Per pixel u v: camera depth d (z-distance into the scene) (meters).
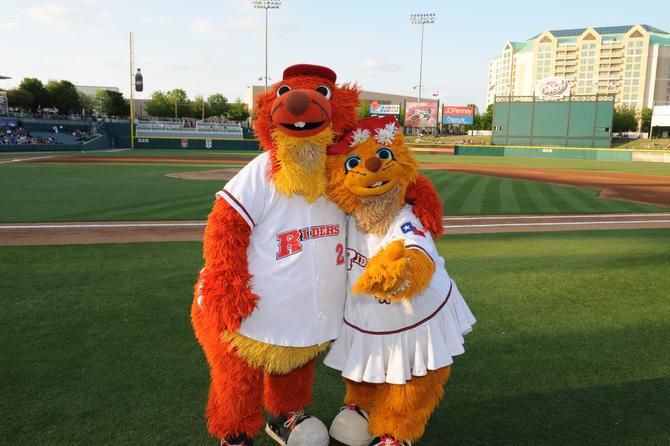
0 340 3.65
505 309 4.46
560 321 4.19
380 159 2.07
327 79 2.27
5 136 43.84
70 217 9.27
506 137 53.19
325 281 2.20
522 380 3.19
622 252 6.70
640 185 17.28
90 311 4.26
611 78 124.50
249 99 96.50
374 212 2.17
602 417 2.75
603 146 49.97
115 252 6.44
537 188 15.81
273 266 2.11
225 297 1.95
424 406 2.26
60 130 53.59
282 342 2.12
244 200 2.04
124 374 3.17
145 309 4.32
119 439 2.49
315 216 2.18
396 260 1.87
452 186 16.02
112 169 21.52
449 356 2.20
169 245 6.88
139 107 90.94
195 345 3.61
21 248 6.64
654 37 121.38
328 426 2.66
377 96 109.31
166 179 16.95
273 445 2.54
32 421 2.64
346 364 2.26
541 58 130.00
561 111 50.81
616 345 3.72
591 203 12.32
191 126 54.88
